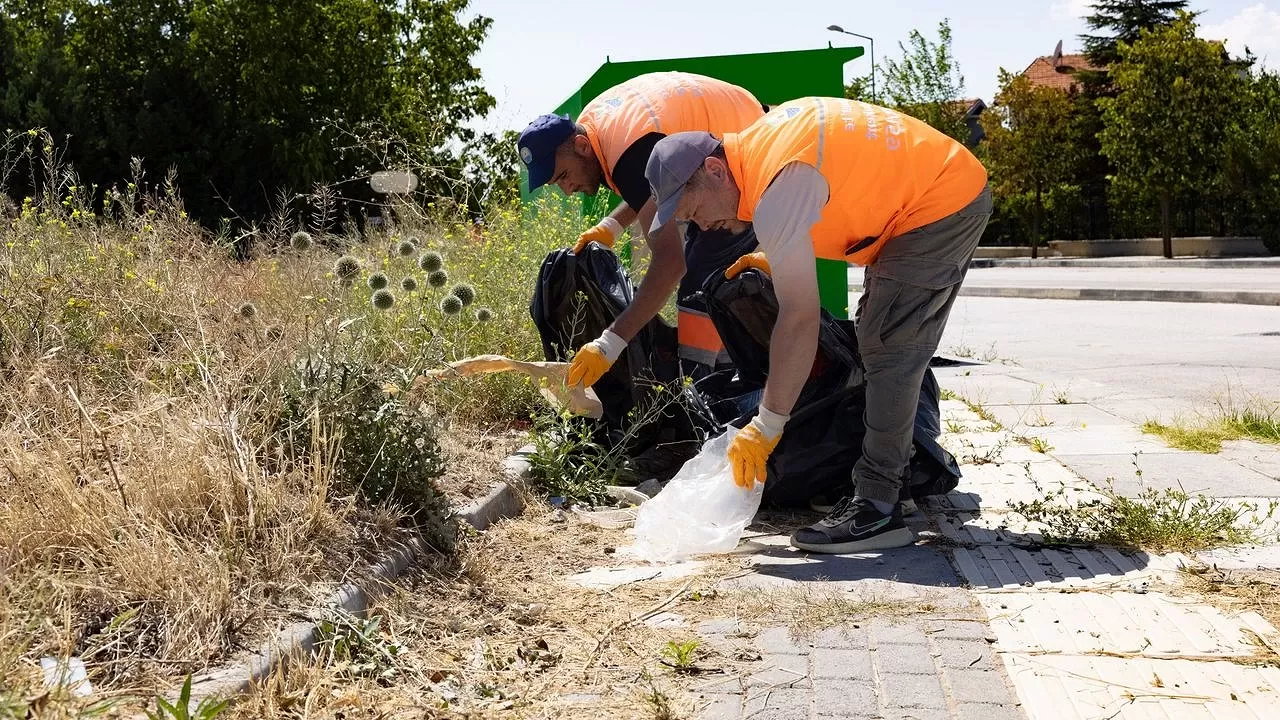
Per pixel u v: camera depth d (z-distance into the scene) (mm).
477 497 4152
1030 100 34875
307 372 3857
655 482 4852
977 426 6113
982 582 3398
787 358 3535
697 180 3564
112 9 24719
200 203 22641
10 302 4438
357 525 3461
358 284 5512
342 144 23734
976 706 2533
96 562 2904
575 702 2605
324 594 3004
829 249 3818
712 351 5258
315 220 7590
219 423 3541
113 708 2307
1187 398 6844
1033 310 14820
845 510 3875
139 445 3451
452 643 2979
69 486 3041
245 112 23812
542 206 7617
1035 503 4117
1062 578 3408
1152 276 22031
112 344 4266
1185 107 29609
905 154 3611
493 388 5590
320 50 25531
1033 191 35125
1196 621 3004
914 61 35812
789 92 8109
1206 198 32000
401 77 28359
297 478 3520
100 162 21797
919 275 3707
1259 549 3619
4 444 3398
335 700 2545
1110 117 32062
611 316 5211
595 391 5227
